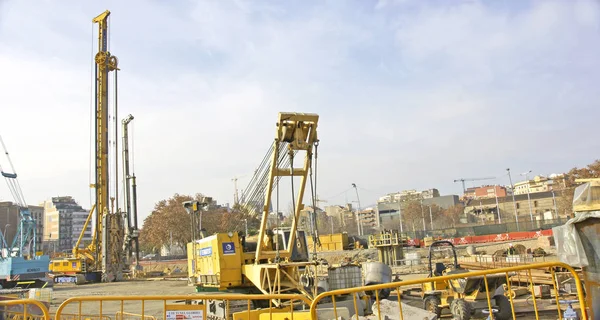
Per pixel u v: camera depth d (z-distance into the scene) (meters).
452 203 187.75
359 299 17.44
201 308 9.31
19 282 44.94
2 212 152.12
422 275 36.12
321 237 73.88
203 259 19.94
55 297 36.53
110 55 63.41
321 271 22.52
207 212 91.06
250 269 17.78
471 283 15.05
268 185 17.27
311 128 17.02
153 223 101.00
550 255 44.09
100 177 60.72
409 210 151.38
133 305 28.47
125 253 66.06
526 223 83.81
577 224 7.23
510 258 33.91
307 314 11.66
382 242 51.56
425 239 69.19
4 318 15.65
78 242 60.38
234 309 17.12
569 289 19.31
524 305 17.53
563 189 92.06
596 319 6.94
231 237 18.64
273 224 22.28
